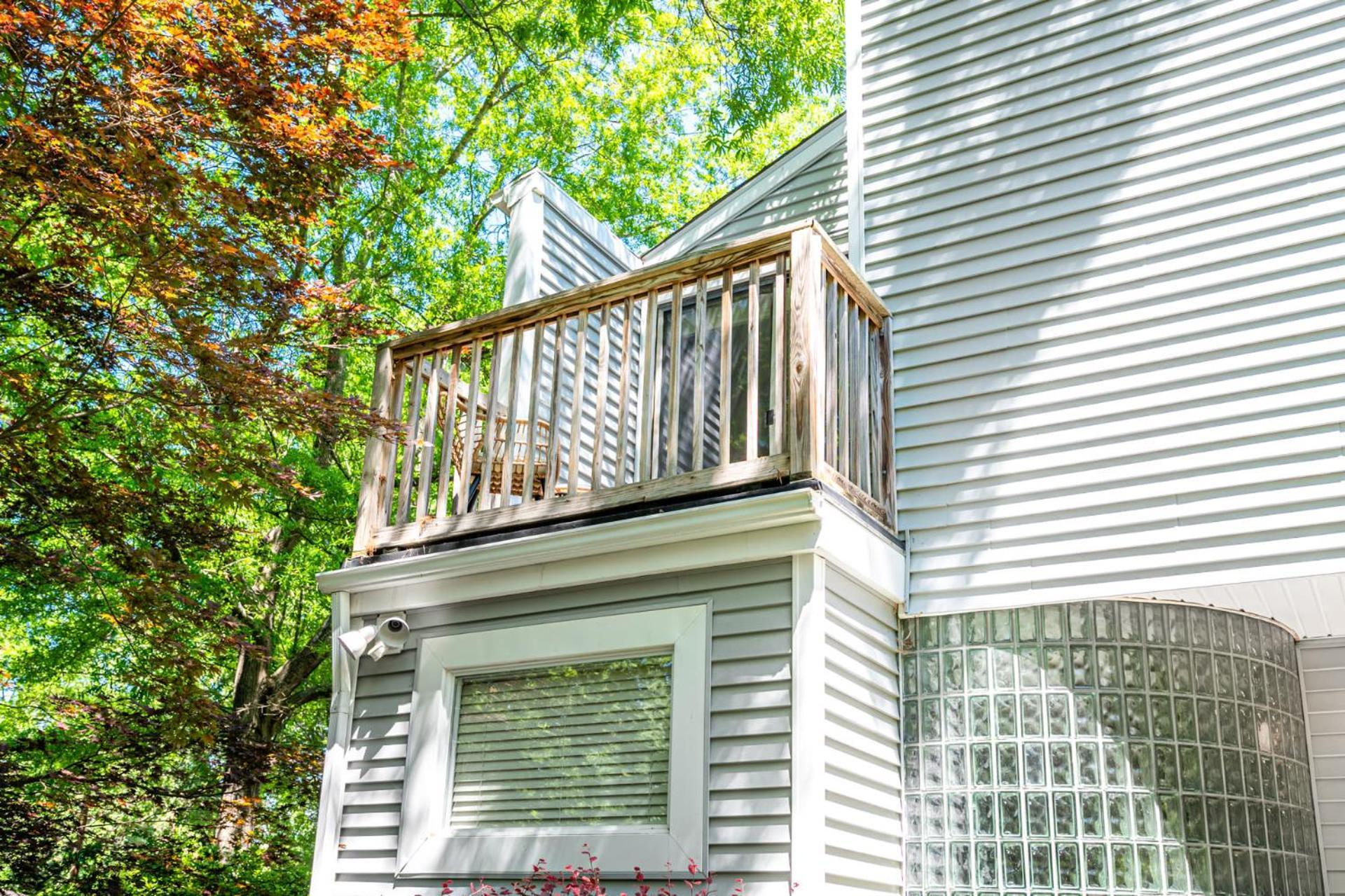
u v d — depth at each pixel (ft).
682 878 14.79
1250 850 16.55
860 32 22.04
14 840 22.93
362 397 50.39
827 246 17.15
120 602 22.80
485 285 55.57
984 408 18.42
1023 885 16.22
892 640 17.78
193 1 19.84
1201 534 16.20
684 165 62.34
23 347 27.43
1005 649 17.35
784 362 17.69
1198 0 18.67
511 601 18.10
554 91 57.26
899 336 19.58
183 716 22.39
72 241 20.90
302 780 28.04
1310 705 18.98
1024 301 18.65
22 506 22.81
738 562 15.90
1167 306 17.46
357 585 19.33
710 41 46.83
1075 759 16.57
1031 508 17.53
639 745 16.24
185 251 20.22
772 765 14.78
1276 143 17.37
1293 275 16.67
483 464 19.33
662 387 24.56
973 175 19.90
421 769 17.79
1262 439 16.20
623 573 16.83
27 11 18.62
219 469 22.12
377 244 50.67
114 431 23.45
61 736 25.46
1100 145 18.85
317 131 20.97
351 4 20.92
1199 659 17.28
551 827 16.52
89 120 19.65
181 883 26.07
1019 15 20.36
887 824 16.62
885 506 18.33
